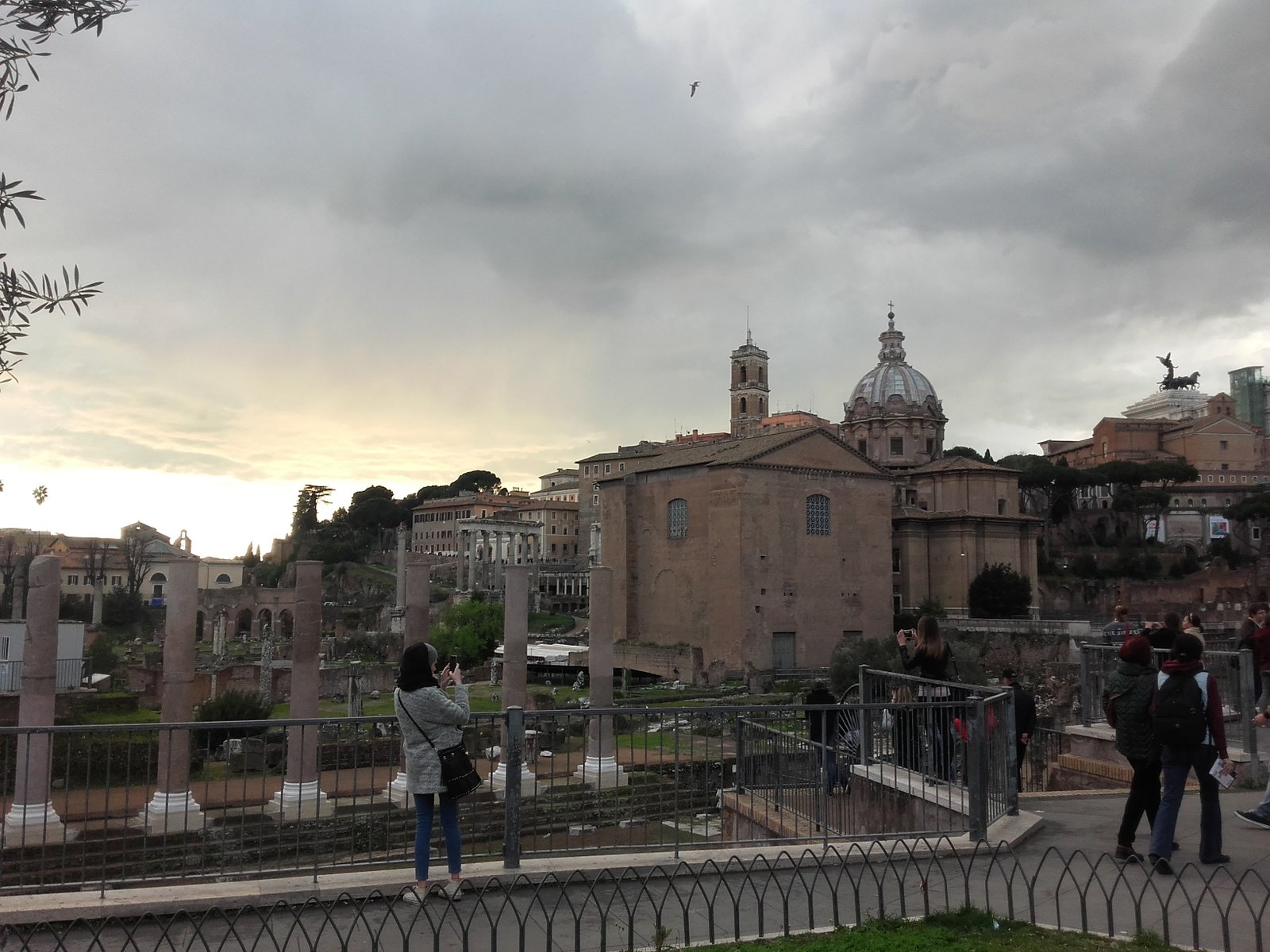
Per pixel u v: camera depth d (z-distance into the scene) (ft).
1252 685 54.90
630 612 287.07
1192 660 34.14
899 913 30.89
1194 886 32.99
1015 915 30.60
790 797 54.24
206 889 31.81
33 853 59.57
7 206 26.71
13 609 336.29
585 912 31.27
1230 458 461.78
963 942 26.84
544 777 82.99
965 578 309.01
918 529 317.83
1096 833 41.32
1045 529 419.95
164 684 69.15
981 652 238.48
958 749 42.50
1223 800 48.96
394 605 381.81
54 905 29.89
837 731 51.90
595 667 94.53
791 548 260.01
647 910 31.48
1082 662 64.95
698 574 264.93
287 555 629.10
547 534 588.91
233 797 77.46
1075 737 63.21
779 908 31.78
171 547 555.69
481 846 59.82
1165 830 33.88
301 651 74.49
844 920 30.32
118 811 71.77
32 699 62.49
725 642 252.62
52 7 27.40
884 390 389.19
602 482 300.40
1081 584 351.67
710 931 27.78
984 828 38.37
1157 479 425.69
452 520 609.42
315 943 26.58
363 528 640.17
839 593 267.18
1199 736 33.63
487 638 275.18
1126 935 28.12
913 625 278.26
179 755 68.64
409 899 32.53
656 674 265.75
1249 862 35.60
